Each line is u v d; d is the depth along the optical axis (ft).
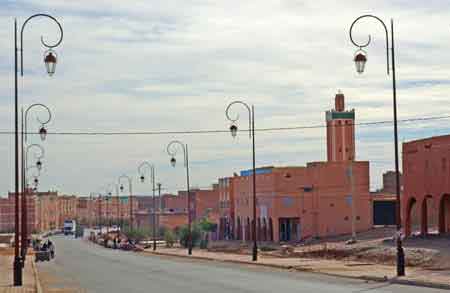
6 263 200.85
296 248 229.66
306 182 287.07
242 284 107.86
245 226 328.90
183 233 352.49
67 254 277.44
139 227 500.74
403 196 210.59
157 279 124.47
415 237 193.47
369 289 95.45
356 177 284.61
